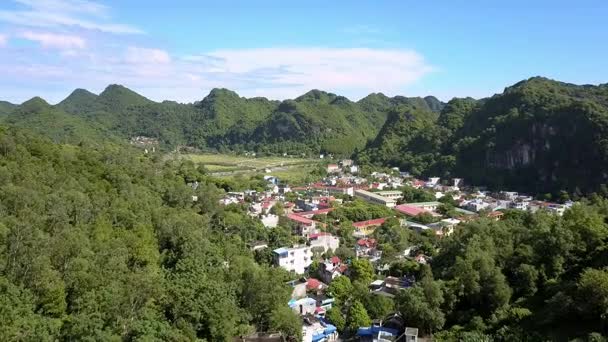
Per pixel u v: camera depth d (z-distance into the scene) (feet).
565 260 342.85
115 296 230.27
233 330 276.41
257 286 316.60
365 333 327.26
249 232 538.06
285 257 485.97
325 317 358.23
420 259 500.33
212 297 279.28
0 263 234.99
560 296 285.02
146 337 215.10
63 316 232.32
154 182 554.05
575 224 362.74
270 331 299.58
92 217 354.33
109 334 209.15
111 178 482.69
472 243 385.91
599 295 262.06
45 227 303.07
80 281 246.88
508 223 444.55
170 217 417.28
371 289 414.00
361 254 547.90
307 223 648.79
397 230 616.39
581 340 248.11
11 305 210.38
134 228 362.74
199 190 590.14
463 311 334.65
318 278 474.49
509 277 357.00
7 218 284.20
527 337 273.54
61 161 467.93
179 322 256.73
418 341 307.17
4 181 354.13
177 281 293.23
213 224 526.57
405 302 329.31
